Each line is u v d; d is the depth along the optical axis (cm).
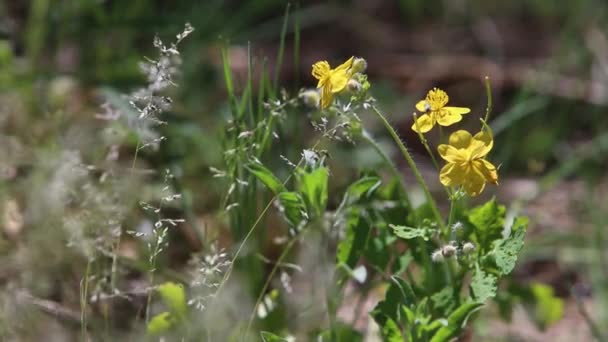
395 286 310
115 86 534
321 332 342
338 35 757
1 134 439
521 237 305
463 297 335
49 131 463
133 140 443
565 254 510
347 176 506
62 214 371
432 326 301
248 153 345
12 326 345
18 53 574
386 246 342
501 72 719
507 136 645
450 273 332
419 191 559
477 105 696
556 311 389
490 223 320
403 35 775
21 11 615
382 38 764
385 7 800
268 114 375
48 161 409
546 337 446
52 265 375
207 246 356
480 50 768
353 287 455
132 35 585
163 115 502
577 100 675
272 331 360
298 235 343
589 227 548
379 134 625
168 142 494
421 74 724
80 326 363
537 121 652
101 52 569
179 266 432
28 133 462
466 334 413
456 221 327
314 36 749
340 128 343
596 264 500
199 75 602
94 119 491
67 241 369
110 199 356
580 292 492
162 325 343
